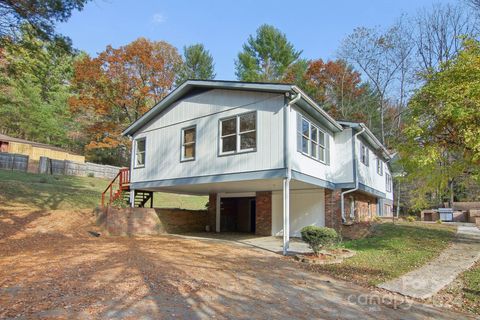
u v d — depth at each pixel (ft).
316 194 50.62
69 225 45.42
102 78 90.43
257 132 38.17
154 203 75.92
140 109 93.76
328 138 48.52
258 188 51.34
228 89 41.70
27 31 40.63
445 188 41.16
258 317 16.34
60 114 120.16
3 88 91.71
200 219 61.00
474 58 33.12
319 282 23.82
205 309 17.06
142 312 16.05
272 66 109.70
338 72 101.45
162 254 32.22
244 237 51.19
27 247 33.24
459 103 31.81
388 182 83.46
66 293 18.51
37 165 84.07
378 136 98.53
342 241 42.83
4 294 18.04
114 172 95.50
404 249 36.24
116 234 46.80
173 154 47.47
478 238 43.96
